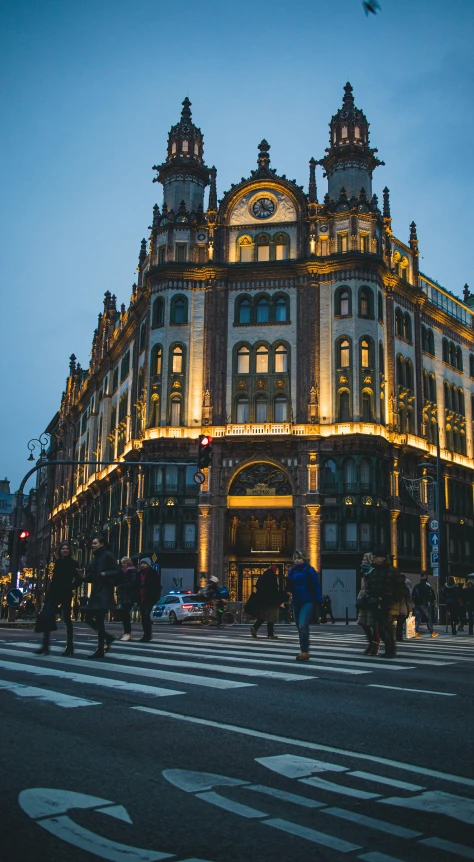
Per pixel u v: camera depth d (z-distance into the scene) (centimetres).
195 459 5594
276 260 5850
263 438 5472
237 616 4694
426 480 5912
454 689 1088
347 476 5394
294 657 1545
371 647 1675
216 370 5722
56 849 464
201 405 5703
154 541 5541
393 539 5572
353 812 533
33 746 714
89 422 8575
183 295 5891
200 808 539
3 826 501
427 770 639
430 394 6606
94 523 7962
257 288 5834
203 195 6319
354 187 5981
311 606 1503
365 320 5606
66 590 1566
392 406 5819
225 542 5478
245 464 5525
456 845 474
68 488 9881
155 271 5959
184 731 782
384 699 987
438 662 1491
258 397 5678
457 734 777
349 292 5644
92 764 651
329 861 448
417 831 498
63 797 559
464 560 6756
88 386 8825
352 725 818
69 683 1109
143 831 495
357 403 5462
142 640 2034
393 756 686
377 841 481
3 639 2102
